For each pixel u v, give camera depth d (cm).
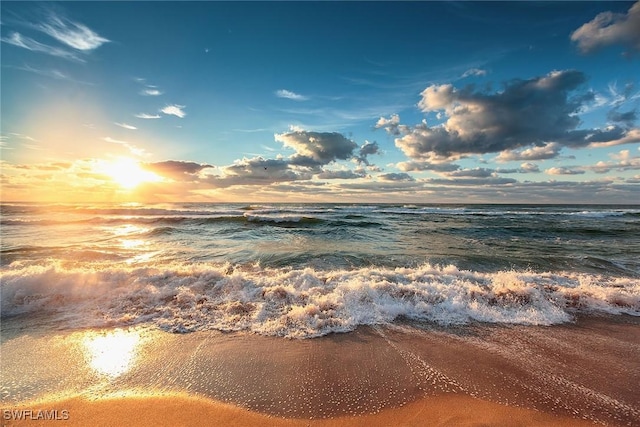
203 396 311
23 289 578
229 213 2800
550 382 337
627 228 1898
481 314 520
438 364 372
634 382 338
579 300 574
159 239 1403
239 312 519
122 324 477
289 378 342
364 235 1588
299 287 632
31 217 2289
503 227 1945
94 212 2730
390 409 293
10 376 342
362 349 408
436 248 1198
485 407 295
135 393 315
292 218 2225
